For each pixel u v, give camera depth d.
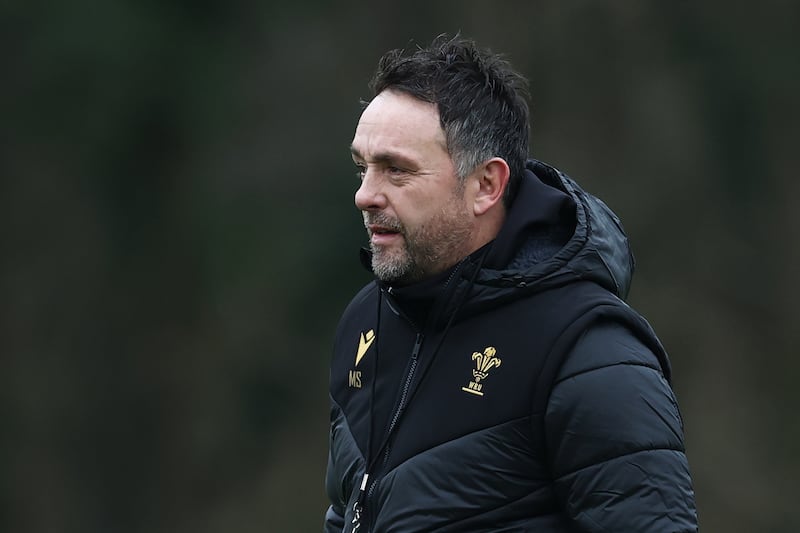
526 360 8.60
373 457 9.13
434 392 8.88
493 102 9.07
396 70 9.06
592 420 8.33
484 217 9.16
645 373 8.50
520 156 9.23
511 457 8.56
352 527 9.10
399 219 8.93
